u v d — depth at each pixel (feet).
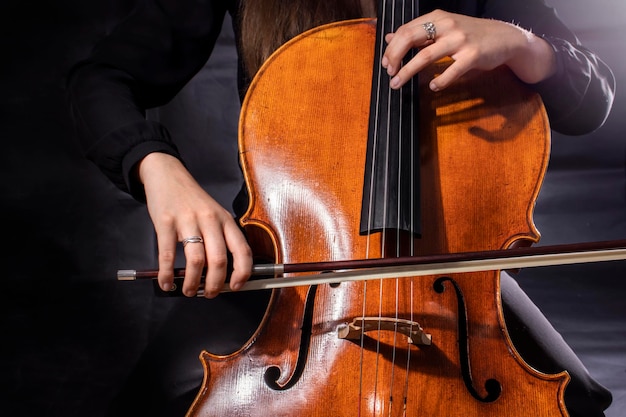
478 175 5.15
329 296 4.74
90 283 8.22
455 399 4.52
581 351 7.39
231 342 5.24
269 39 5.71
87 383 7.10
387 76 5.31
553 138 10.12
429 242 4.97
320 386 4.53
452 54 5.16
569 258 4.84
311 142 5.18
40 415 6.81
